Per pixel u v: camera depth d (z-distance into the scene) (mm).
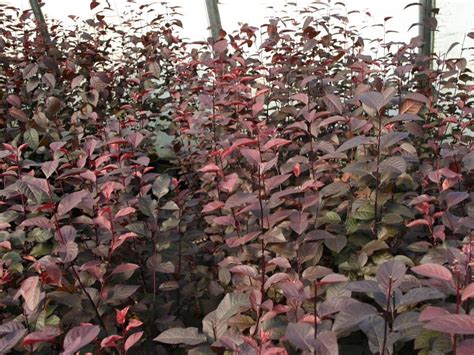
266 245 2010
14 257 1966
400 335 1384
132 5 6082
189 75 4273
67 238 1741
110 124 2879
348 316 1264
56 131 3469
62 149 2326
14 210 2348
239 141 1868
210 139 3104
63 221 2357
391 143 1890
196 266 2494
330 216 2078
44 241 2213
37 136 2957
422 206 1807
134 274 2252
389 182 2096
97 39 5465
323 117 3102
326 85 3367
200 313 2293
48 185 1878
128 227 2025
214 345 1378
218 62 3541
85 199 2008
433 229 1785
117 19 6246
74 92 4258
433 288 1329
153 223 2145
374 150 2363
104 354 1884
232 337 1526
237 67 3584
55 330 1742
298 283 1440
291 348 1411
